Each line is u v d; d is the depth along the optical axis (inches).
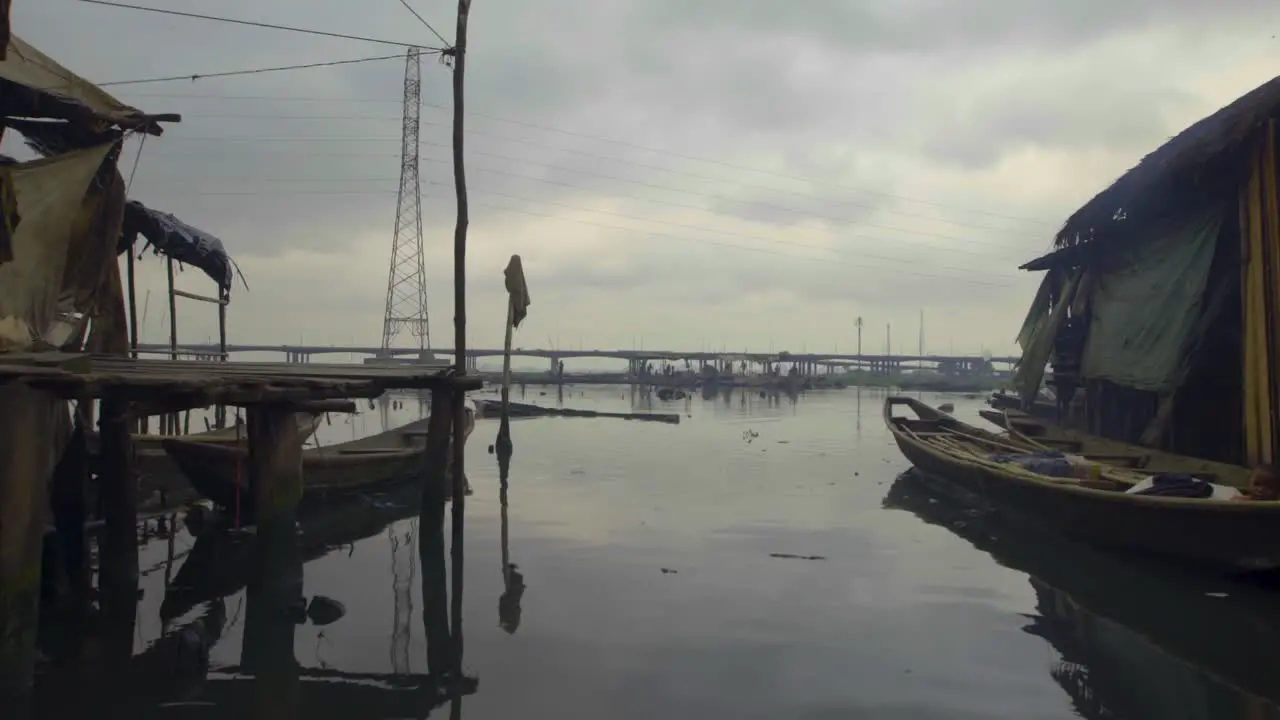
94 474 474.9
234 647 301.0
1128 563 408.2
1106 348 656.4
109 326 550.0
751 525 506.6
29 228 416.5
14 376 252.4
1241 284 476.4
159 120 473.1
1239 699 255.4
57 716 242.5
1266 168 449.7
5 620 259.4
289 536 429.4
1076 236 698.8
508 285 891.4
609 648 296.4
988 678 271.4
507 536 477.7
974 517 530.9
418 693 259.3
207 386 335.6
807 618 329.7
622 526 503.5
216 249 722.8
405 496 603.8
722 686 262.8
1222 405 545.6
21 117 461.1
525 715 242.7
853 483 676.7
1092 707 249.1
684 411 1620.3
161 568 406.0
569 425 1254.9
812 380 2743.6
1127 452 576.4
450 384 467.5
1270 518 331.9
